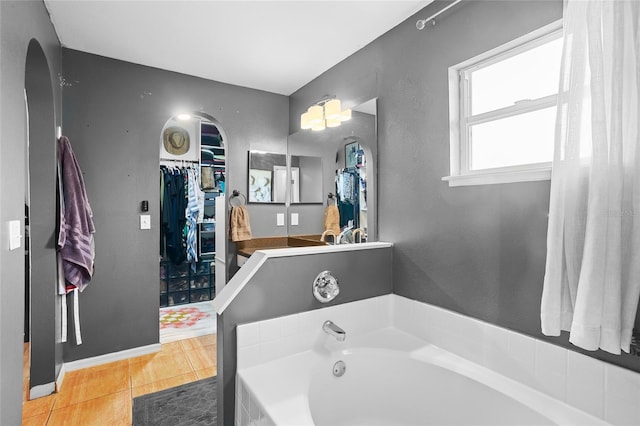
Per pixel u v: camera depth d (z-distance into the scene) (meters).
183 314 3.78
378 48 2.25
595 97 1.06
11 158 1.27
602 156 1.04
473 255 1.63
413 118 1.96
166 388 2.19
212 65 2.75
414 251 1.95
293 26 2.15
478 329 1.59
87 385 2.22
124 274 2.65
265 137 3.31
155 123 2.79
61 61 2.42
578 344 1.07
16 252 1.32
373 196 2.21
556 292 1.16
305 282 1.75
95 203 2.55
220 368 1.56
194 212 4.17
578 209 1.13
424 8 1.92
